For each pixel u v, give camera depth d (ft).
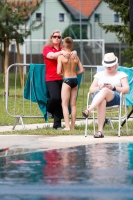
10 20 191.62
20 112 108.06
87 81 231.71
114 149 57.36
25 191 40.50
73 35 284.41
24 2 193.16
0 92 189.47
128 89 68.90
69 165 49.06
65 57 74.69
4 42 196.34
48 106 76.43
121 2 171.63
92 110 68.80
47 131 71.46
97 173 45.96
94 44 281.54
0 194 39.75
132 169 47.44
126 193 39.81
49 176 44.98
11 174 45.70
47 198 38.73
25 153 55.11
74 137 66.64
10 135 69.41
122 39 174.70
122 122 81.25
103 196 39.09
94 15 284.61
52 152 55.72
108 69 69.92
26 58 291.17
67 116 74.90
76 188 41.19
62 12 285.02
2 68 283.18
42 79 77.51
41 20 283.18
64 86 74.84
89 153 55.01
